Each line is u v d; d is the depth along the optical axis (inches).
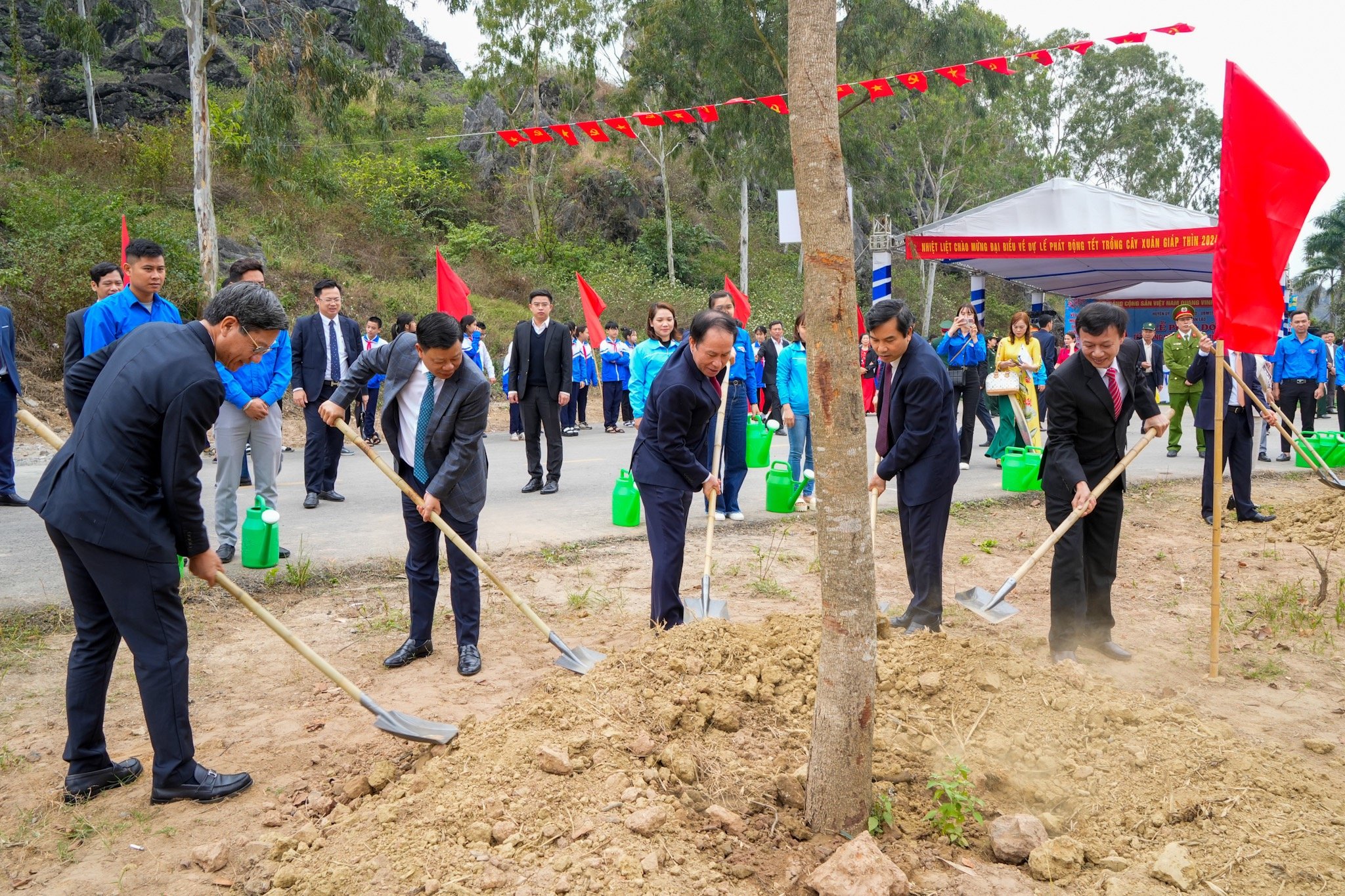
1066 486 194.1
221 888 114.3
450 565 187.5
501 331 932.0
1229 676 189.9
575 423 645.9
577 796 123.3
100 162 912.3
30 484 374.3
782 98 376.8
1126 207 523.2
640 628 211.2
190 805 133.4
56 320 616.1
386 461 481.1
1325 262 1974.7
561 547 281.1
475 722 145.8
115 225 679.1
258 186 868.6
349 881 108.8
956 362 448.5
